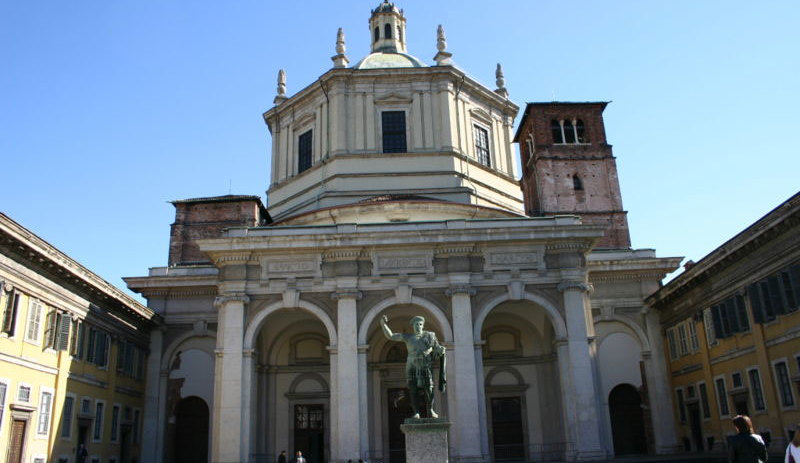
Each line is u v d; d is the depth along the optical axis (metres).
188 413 37.91
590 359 31.31
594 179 43.44
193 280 38.91
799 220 24.77
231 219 42.34
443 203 36.94
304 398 36.22
